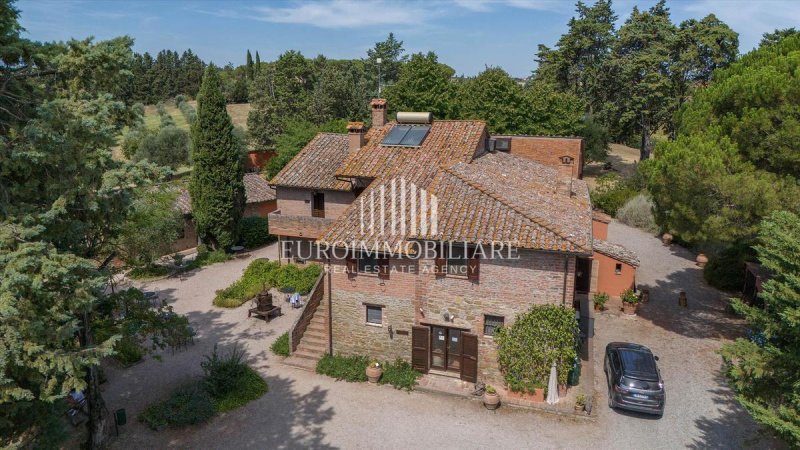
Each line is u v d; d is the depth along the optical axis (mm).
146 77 116625
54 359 11234
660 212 24625
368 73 90875
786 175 20547
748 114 21156
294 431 18016
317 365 21969
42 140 11789
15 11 13094
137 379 21547
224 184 36625
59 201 11953
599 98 68875
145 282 33156
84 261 11734
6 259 10703
